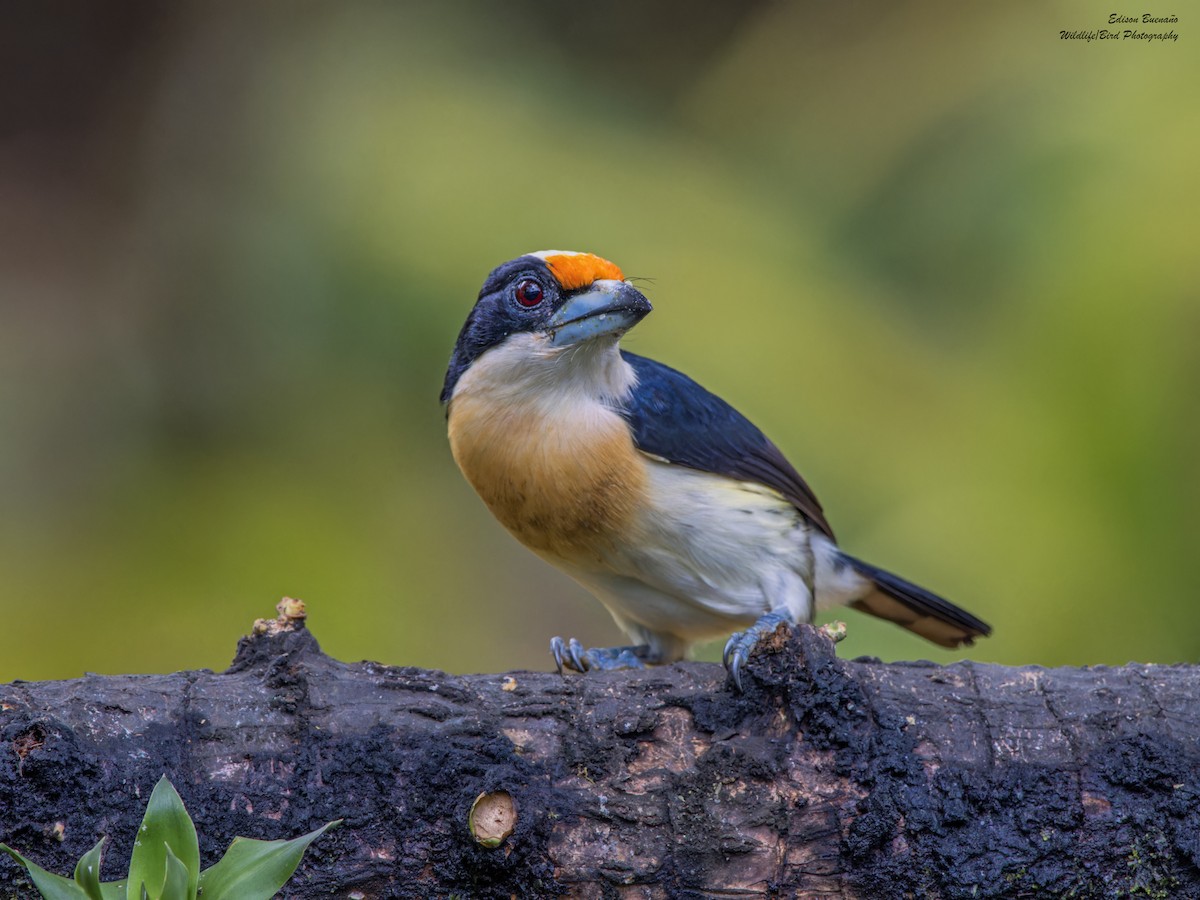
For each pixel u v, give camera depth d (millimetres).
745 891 5902
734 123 14078
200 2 16156
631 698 6219
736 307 12281
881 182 13133
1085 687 6332
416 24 14055
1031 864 5863
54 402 13758
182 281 14508
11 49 16406
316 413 12930
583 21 14844
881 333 12305
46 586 12164
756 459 8148
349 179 12984
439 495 12883
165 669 11586
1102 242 11008
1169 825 5883
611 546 7992
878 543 11258
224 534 12375
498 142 13039
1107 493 10500
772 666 6137
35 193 15797
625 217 12734
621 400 7887
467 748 6016
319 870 5785
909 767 6008
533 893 5875
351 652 11938
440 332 12523
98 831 5680
